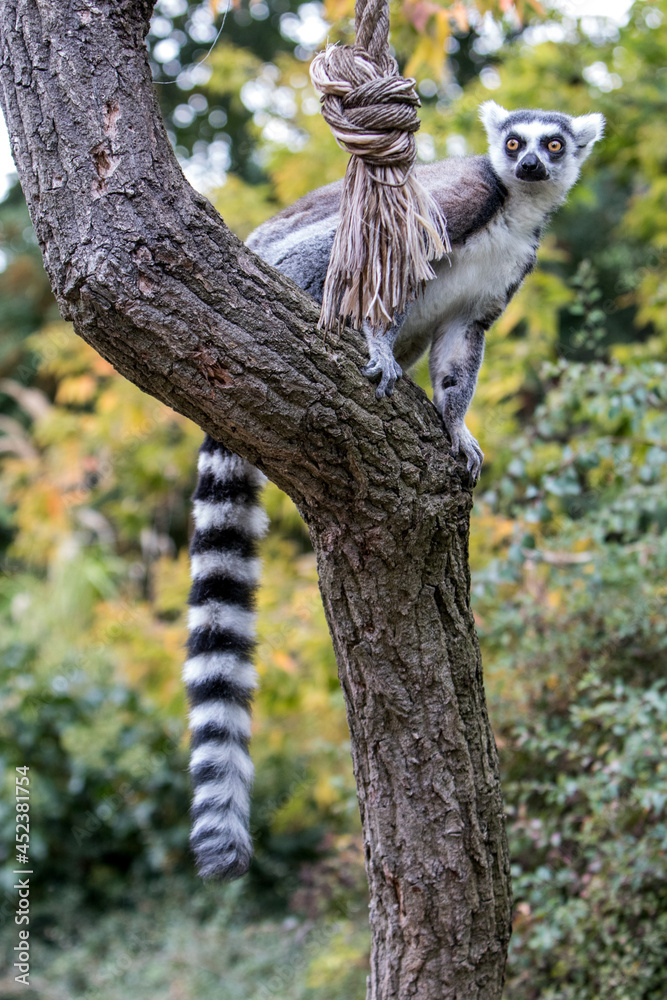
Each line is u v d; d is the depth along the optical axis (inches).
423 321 148.9
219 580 131.3
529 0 185.0
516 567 175.3
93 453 349.7
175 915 297.4
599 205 440.5
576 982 168.4
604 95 288.5
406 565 100.3
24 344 497.4
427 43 194.4
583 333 209.8
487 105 174.2
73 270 84.5
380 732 106.3
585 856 173.0
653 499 187.9
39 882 321.1
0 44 86.8
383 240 88.7
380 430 95.3
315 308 94.0
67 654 350.9
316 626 232.1
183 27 483.2
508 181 150.0
